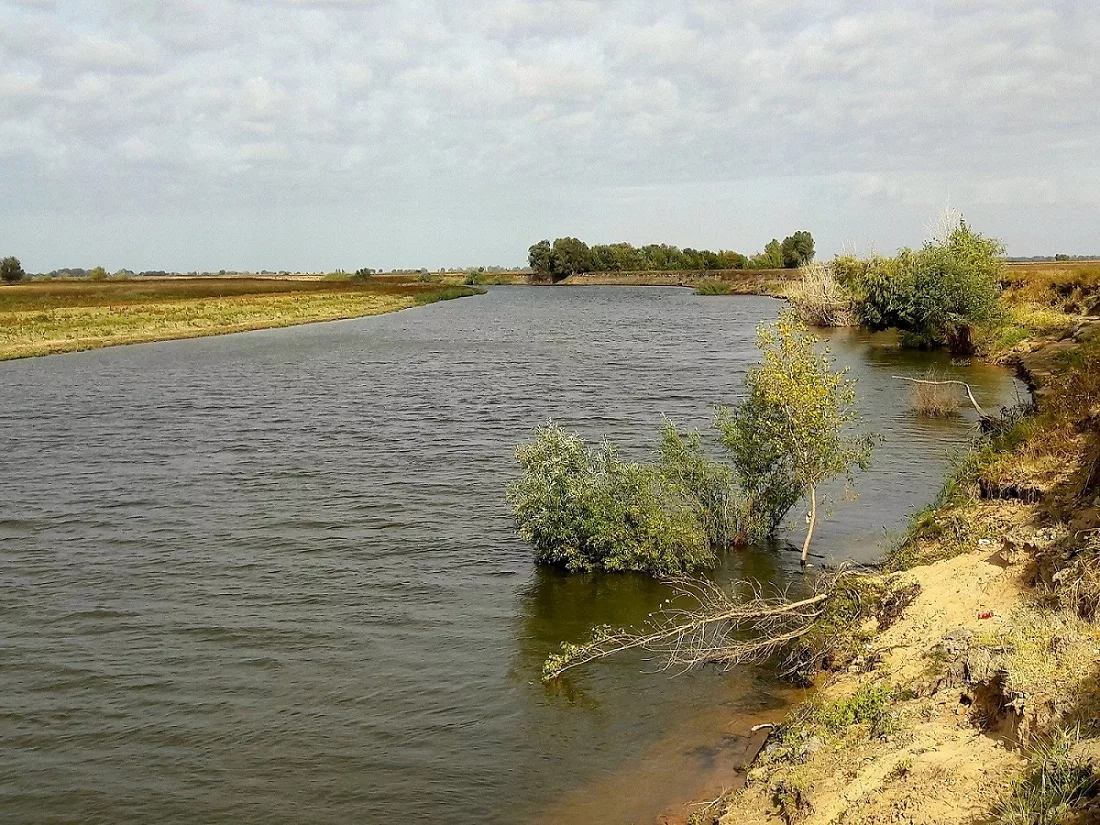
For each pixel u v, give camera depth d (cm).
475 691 1093
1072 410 1483
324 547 1656
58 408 3284
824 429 1481
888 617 1019
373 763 941
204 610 1367
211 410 3238
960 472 1600
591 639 1228
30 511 1917
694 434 1686
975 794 622
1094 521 945
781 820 709
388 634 1268
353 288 14062
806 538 1489
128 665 1187
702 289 13288
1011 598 917
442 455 2439
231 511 1900
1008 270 6212
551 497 1500
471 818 838
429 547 1644
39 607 1388
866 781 687
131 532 1766
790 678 1058
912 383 3350
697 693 1052
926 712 759
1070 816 548
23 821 859
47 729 1029
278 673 1156
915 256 5278
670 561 1440
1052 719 661
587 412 3088
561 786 882
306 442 2642
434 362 4781
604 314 8881
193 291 11988
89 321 6731
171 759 961
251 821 850
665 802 835
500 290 16700
